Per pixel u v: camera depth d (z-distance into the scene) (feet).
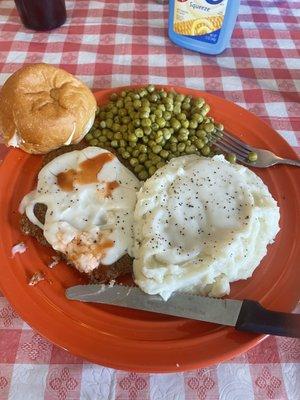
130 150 0.98
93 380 0.70
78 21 1.41
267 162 0.96
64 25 1.39
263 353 0.74
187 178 0.86
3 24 1.39
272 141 1.01
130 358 0.67
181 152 0.98
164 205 0.82
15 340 0.74
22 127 0.92
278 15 1.45
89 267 0.77
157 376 0.71
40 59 1.28
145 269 0.74
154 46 1.33
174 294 0.73
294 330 0.66
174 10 1.25
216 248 0.75
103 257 0.78
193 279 0.73
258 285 0.78
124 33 1.37
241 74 1.25
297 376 0.71
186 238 0.78
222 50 1.31
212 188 0.84
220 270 0.75
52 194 0.86
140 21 1.42
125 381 0.70
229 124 1.05
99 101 1.09
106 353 0.68
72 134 0.95
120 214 0.84
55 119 0.92
